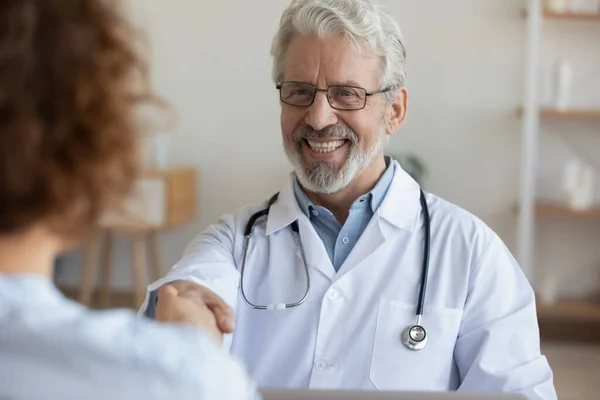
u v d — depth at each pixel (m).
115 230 4.01
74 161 0.59
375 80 1.66
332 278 1.59
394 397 0.99
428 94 4.23
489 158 4.23
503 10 4.17
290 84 1.66
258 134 4.38
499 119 4.21
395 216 1.63
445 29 4.20
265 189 4.39
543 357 1.55
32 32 0.57
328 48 1.63
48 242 0.63
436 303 1.57
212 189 4.42
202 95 4.38
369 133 1.65
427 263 1.59
